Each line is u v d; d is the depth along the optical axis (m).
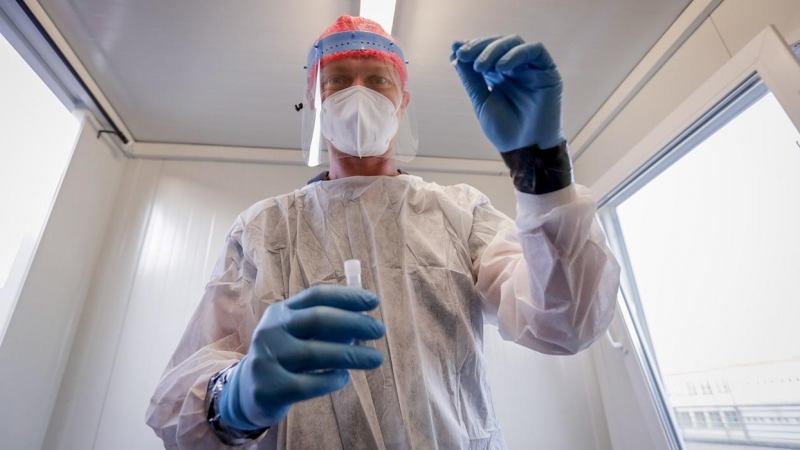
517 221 0.71
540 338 0.78
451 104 1.77
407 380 0.76
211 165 1.90
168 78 1.59
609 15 1.41
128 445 1.37
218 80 1.61
